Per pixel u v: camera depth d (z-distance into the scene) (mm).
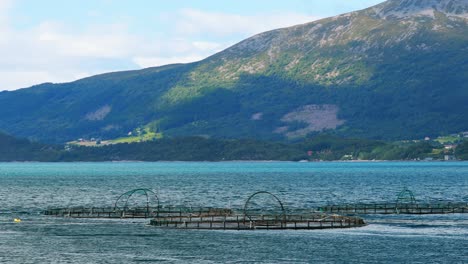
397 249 117250
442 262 107250
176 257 111500
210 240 126750
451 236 130625
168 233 135500
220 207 195750
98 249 118188
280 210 183875
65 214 168500
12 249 118250
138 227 144250
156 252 115500
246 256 112062
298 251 115875
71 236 132125
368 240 126125
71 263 107062
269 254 113562
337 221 146375
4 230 140375
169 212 168500
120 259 109938
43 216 166750
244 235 132625
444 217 160875
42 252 115562
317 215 152375
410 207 178500
